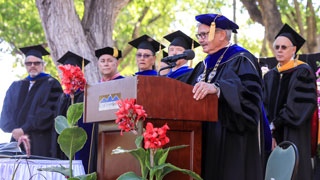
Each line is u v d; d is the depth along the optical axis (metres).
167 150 3.18
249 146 4.11
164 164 3.09
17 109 7.65
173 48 5.89
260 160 4.11
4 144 4.91
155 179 3.26
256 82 4.03
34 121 7.42
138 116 3.09
